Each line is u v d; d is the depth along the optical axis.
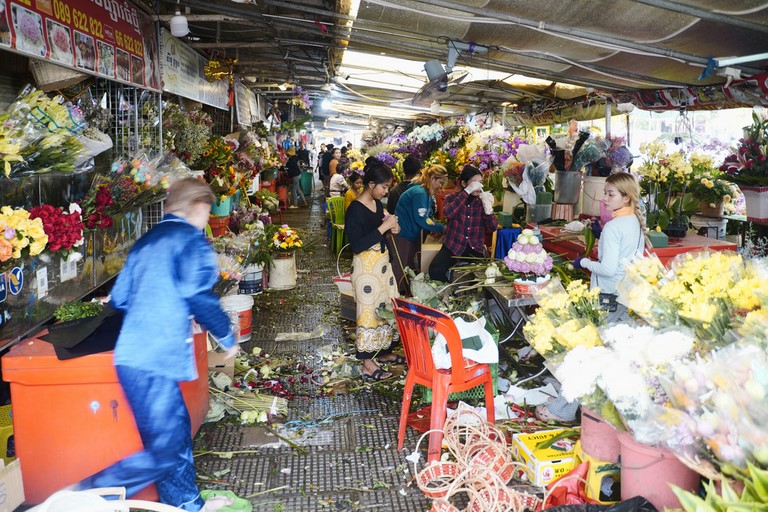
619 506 2.26
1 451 3.13
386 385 4.68
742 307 2.28
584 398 2.41
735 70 5.20
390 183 4.66
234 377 4.76
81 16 3.84
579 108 9.28
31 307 3.22
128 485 2.65
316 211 16.34
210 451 3.66
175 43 6.26
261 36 7.91
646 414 2.20
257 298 7.32
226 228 7.44
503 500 2.69
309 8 5.30
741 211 7.81
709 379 2.01
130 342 2.64
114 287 2.77
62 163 3.48
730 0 3.67
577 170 6.54
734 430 1.87
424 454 3.65
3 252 2.81
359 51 7.38
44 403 2.92
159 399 2.64
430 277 6.06
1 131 2.96
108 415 2.93
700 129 10.17
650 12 4.15
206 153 7.00
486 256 6.10
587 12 4.28
